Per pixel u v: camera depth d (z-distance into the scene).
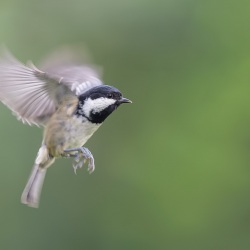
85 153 8.38
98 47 14.45
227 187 15.27
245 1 14.89
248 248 15.10
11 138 13.41
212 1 14.71
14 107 8.27
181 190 15.38
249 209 15.17
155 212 15.35
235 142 15.28
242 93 15.28
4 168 13.46
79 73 8.58
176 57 14.92
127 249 15.28
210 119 15.38
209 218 15.30
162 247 15.33
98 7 14.26
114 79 14.86
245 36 15.16
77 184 14.70
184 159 15.41
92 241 14.80
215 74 15.33
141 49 14.59
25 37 14.28
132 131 15.41
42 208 14.33
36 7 14.44
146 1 14.20
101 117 8.50
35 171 8.52
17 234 14.02
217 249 15.25
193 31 14.77
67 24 14.34
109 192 15.09
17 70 7.96
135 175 15.34
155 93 15.30
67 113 8.45
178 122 15.46
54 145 8.45
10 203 13.72
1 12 14.36
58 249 14.35
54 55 8.26
